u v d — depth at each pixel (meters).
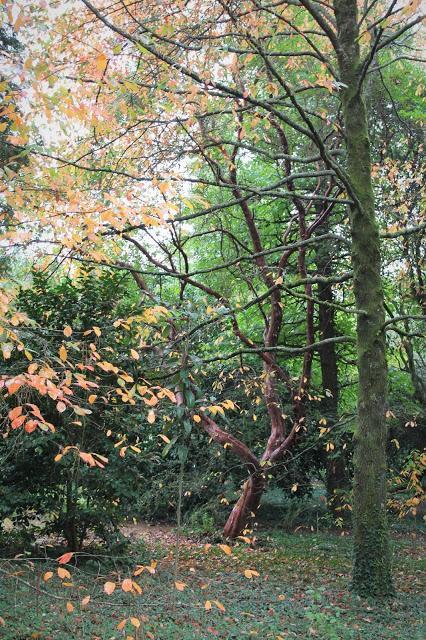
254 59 11.17
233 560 11.93
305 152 16.12
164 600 7.45
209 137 9.61
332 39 8.86
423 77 15.01
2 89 4.48
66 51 6.58
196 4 9.37
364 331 9.15
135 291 12.90
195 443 15.66
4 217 5.34
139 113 8.49
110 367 5.08
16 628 5.51
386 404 9.05
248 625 6.88
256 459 14.34
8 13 4.62
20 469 9.30
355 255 9.32
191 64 7.88
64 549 9.55
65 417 8.52
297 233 17.06
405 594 9.02
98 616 6.30
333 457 15.25
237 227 17.70
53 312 8.97
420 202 11.66
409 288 13.03
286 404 16.42
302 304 18.75
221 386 13.99
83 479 9.15
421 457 12.26
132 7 8.48
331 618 7.05
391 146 14.93
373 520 8.76
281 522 17.33
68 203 5.33
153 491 15.92
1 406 5.66
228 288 16.47
